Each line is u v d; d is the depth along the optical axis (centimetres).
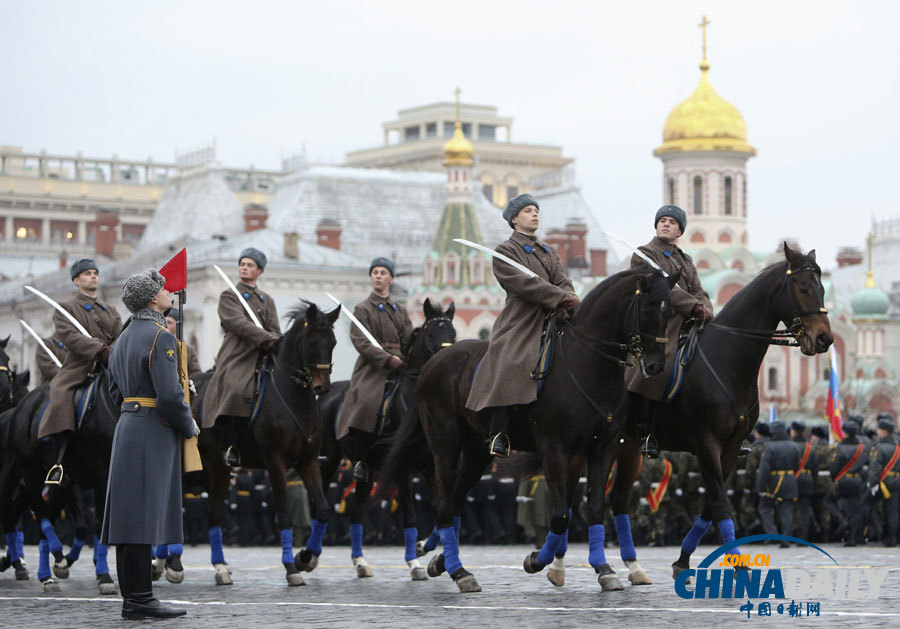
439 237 16162
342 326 12862
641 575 3053
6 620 2608
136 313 2641
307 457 3494
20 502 3816
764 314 3048
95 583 3547
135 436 2580
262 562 4525
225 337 3525
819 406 17588
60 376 3416
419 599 2872
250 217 19012
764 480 5338
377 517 5903
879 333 18262
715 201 18675
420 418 3216
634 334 2769
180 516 2627
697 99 18912
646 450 3148
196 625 2461
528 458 3019
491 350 2962
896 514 5366
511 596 2883
